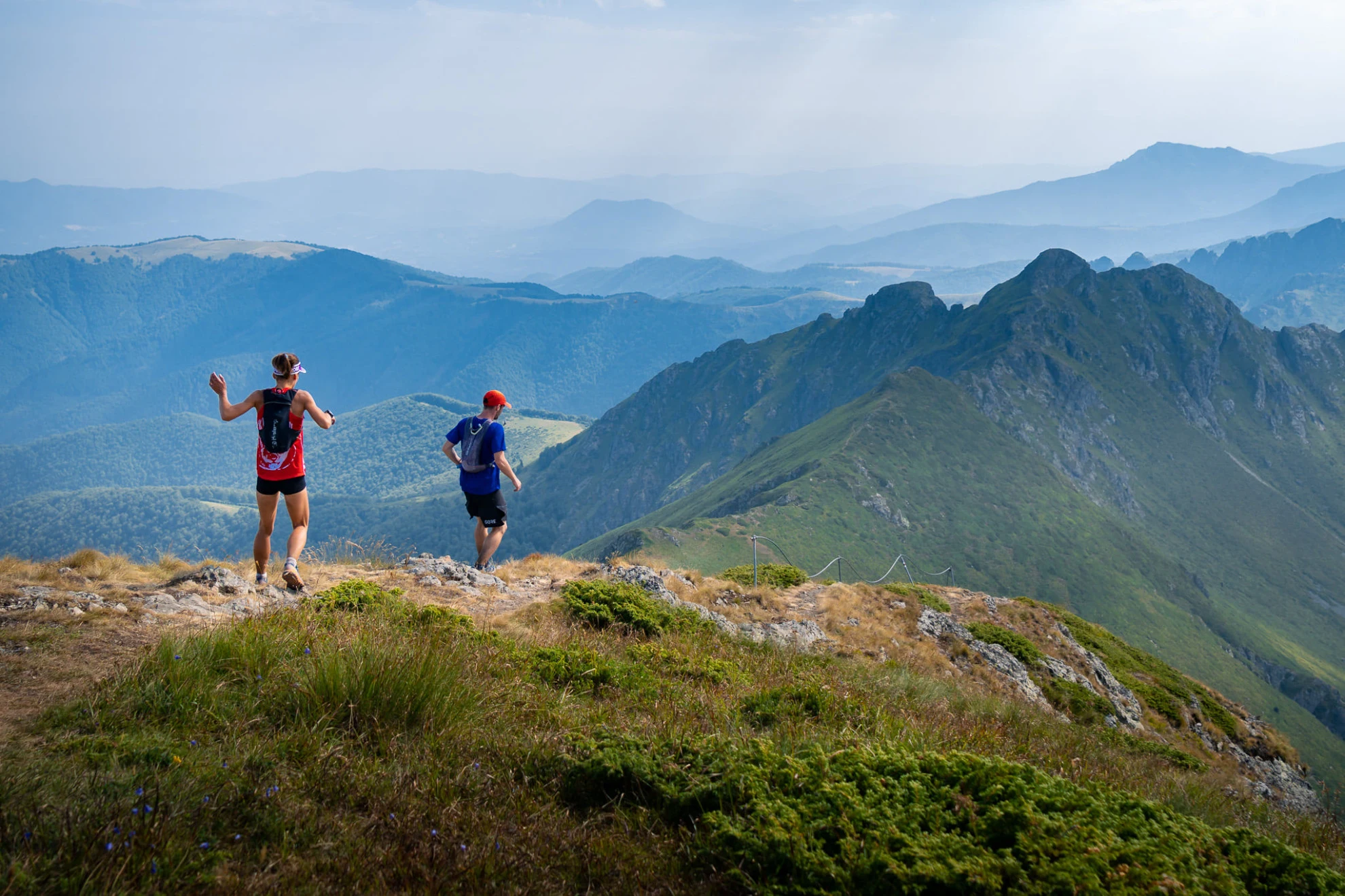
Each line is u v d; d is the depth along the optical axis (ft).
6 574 29.35
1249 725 78.64
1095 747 36.35
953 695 40.40
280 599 31.60
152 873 12.29
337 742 18.20
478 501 42.98
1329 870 15.16
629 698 26.30
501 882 13.83
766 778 17.70
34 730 16.93
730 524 577.02
